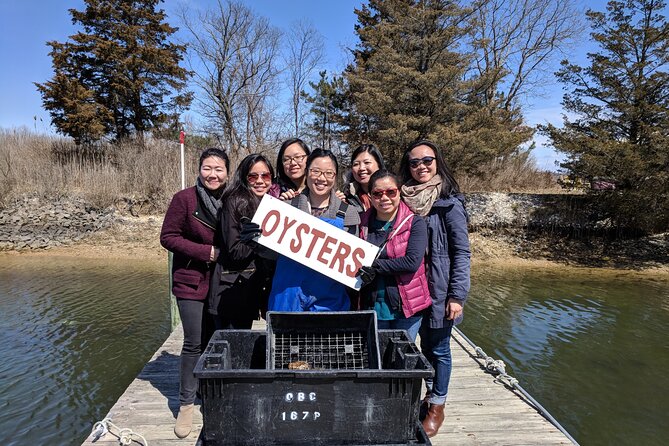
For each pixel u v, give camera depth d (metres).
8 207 15.19
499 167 20.33
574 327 7.66
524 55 23.92
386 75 16.80
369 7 23.81
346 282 2.56
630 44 14.41
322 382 1.92
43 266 12.00
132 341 6.70
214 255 3.00
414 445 1.94
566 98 15.45
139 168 17.41
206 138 24.22
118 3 21.47
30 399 4.98
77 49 20.55
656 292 10.33
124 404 3.54
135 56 20.91
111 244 14.26
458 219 2.86
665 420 4.78
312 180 2.93
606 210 14.93
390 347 2.37
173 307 5.90
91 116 19.77
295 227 2.61
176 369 4.25
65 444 4.20
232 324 3.08
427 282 2.87
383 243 2.80
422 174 2.94
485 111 16.36
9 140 19.73
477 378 4.20
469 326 7.64
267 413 1.91
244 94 25.38
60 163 17.67
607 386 5.51
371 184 2.79
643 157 13.72
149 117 22.72
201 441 1.93
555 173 20.97
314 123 24.59
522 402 3.71
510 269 12.84
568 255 14.23
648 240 14.80
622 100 14.60
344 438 1.94
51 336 6.86
